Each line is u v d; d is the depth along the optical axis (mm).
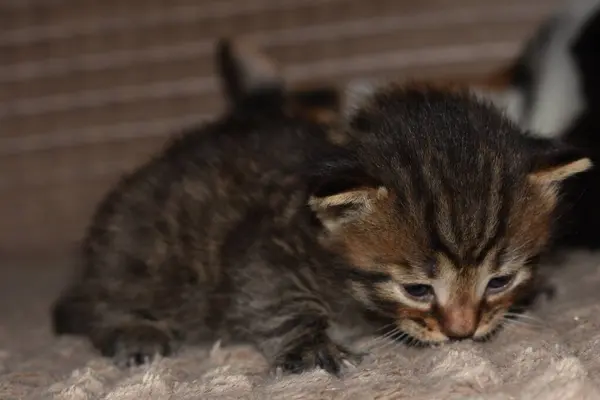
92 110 716
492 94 525
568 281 474
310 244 433
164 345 457
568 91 526
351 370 411
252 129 483
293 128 477
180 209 464
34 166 722
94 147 719
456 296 418
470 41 697
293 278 436
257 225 446
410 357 415
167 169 476
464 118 438
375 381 391
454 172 418
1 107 715
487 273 419
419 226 415
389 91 462
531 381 380
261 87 561
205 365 427
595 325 422
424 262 416
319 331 435
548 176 425
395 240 418
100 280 472
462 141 427
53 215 726
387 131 435
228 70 575
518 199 420
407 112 442
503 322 431
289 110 538
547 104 524
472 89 501
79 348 462
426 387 384
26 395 406
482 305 422
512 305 434
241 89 564
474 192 416
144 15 706
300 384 393
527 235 423
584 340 412
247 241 445
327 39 699
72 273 576
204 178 466
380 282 424
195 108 709
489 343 421
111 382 416
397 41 697
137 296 466
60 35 708
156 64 709
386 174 421
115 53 711
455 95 455
